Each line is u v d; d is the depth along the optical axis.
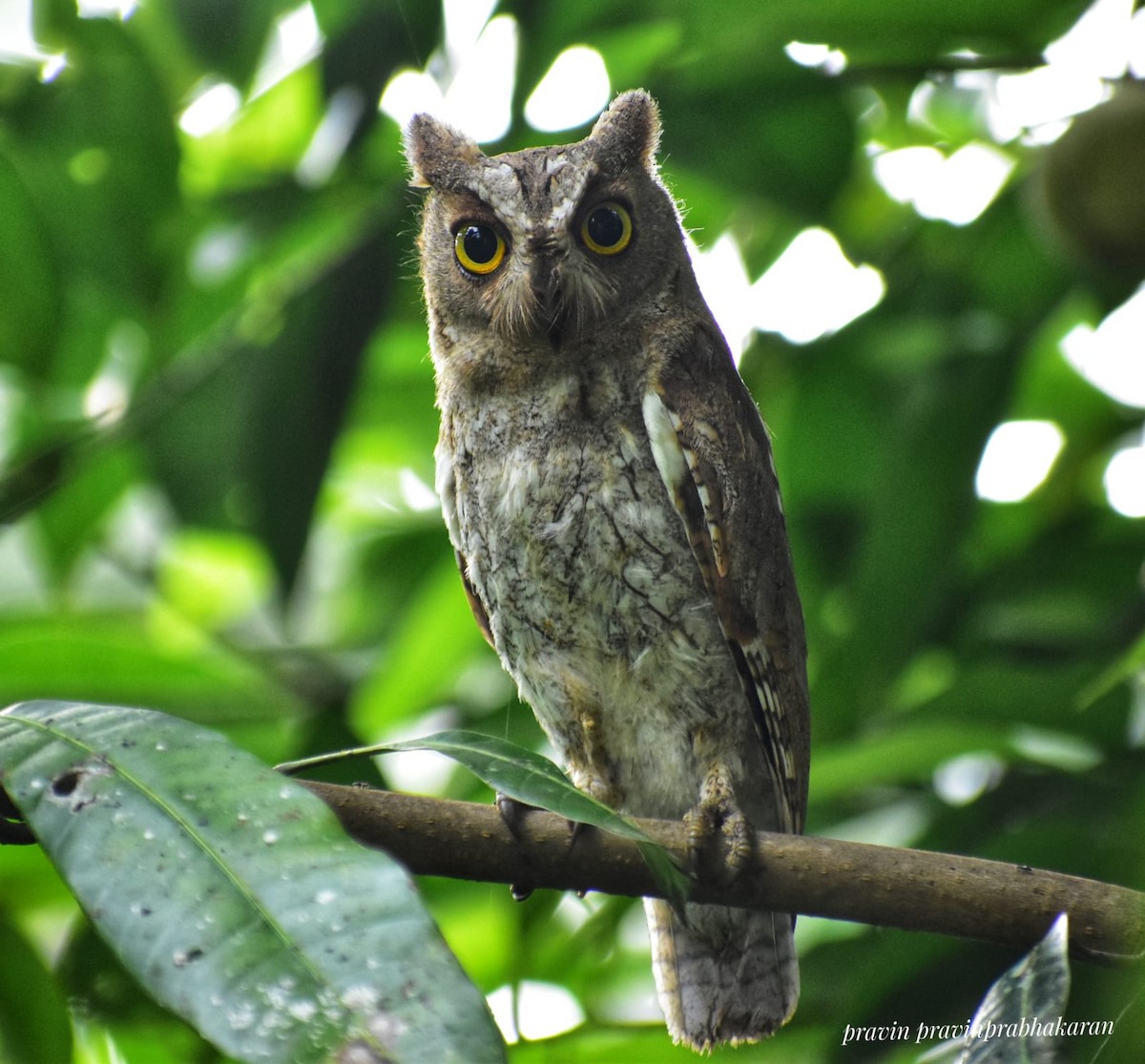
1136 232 8.38
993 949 7.56
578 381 8.37
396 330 11.23
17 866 9.02
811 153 9.27
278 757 9.48
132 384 9.74
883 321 9.74
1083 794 8.30
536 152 9.13
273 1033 3.64
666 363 8.45
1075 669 8.34
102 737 4.54
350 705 9.27
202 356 9.15
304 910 3.95
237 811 4.26
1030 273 9.41
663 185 9.37
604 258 8.66
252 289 9.77
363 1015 3.67
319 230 10.09
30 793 4.36
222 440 9.16
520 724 9.63
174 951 3.86
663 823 6.18
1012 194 9.34
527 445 8.34
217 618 12.12
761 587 8.19
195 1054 7.75
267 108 10.87
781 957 8.26
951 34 8.85
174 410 9.11
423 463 11.98
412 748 5.14
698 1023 8.34
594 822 4.84
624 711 8.41
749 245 10.50
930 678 9.88
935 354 9.54
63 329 9.29
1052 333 10.48
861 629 8.65
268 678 10.21
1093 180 8.30
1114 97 8.36
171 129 9.27
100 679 9.25
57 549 10.27
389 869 4.04
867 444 9.90
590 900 9.20
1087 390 10.51
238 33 9.03
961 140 10.50
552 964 9.34
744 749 8.42
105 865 4.11
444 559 10.05
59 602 10.34
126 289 9.45
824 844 5.98
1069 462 10.20
